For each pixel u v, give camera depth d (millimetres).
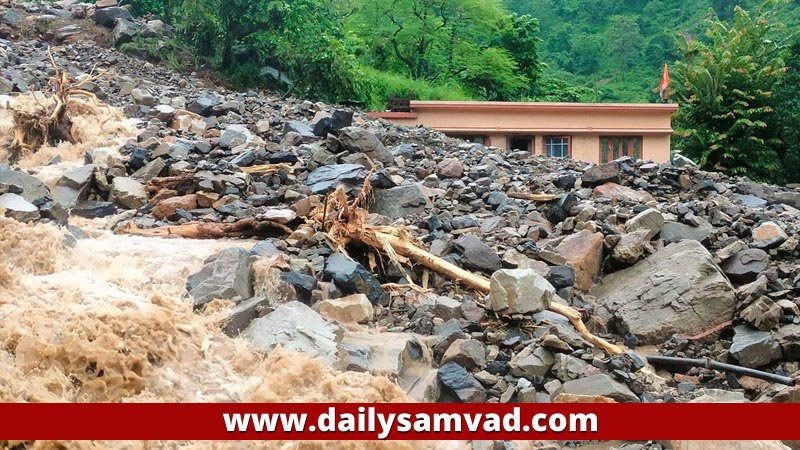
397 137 16578
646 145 22578
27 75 18219
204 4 22109
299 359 7500
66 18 23391
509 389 7758
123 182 12133
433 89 28625
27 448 6297
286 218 10586
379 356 7898
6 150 13906
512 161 15758
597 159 22391
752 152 25188
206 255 9727
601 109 22156
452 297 9375
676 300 9359
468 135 21906
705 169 25828
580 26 51125
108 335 7266
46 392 6766
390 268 9695
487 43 34562
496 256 10039
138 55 22188
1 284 8047
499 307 8750
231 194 11906
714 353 8984
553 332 8453
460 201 12438
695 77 25641
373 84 25922
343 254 9625
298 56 22938
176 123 16141
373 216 11297
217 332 7930
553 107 21922
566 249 10359
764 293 9375
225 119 16938
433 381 7844
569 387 7801
